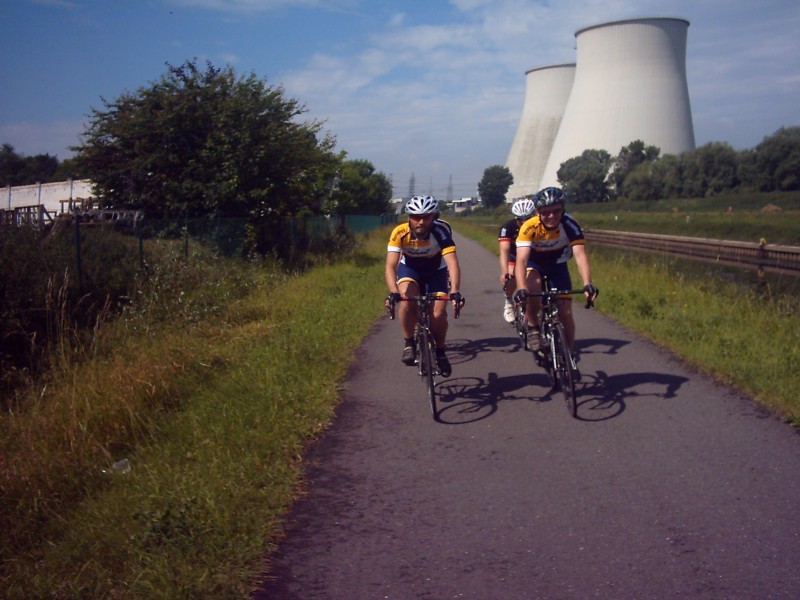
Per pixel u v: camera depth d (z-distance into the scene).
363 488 4.28
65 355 7.16
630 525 3.68
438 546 3.54
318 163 19.75
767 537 3.50
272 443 4.88
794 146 50.44
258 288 12.73
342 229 27.75
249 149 16.89
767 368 6.34
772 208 44.88
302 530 3.76
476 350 8.05
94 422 5.45
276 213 18.22
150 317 8.94
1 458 4.92
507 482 4.29
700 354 7.05
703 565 3.27
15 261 8.56
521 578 3.22
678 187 57.19
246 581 3.23
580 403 5.80
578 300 11.47
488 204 101.31
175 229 15.85
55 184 30.47
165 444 5.04
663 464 4.47
